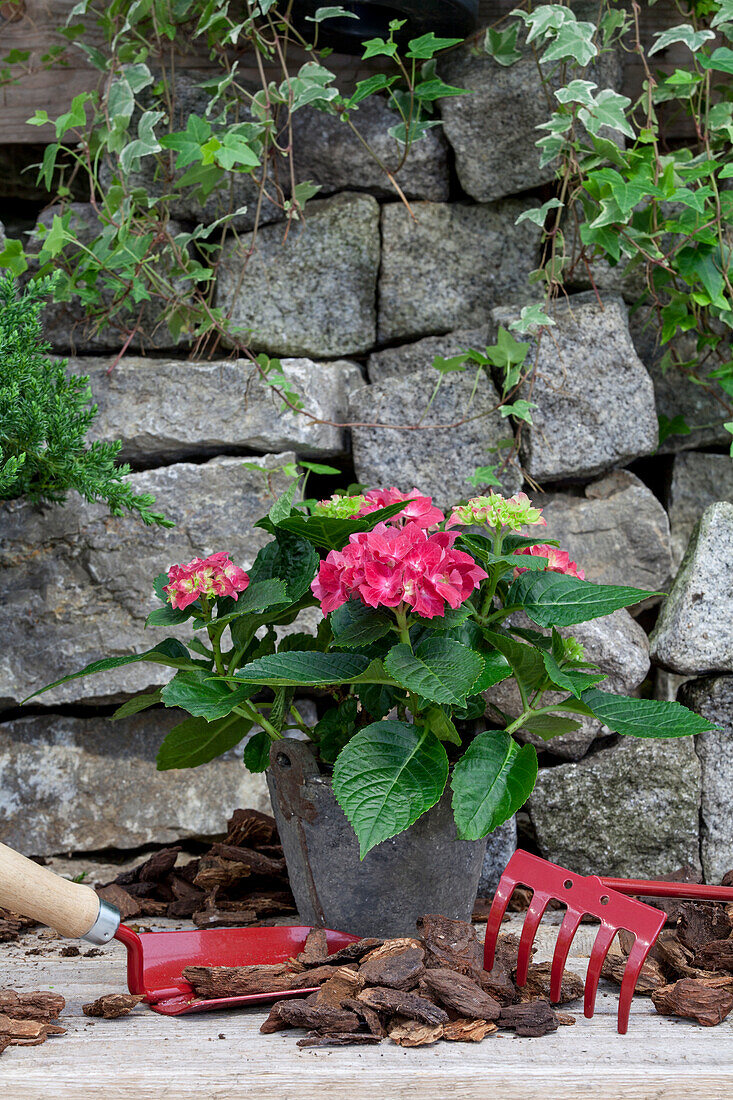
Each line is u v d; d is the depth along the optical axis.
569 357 1.93
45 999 1.15
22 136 2.12
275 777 1.42
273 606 1.47
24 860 1.09
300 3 1.87
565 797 1.84
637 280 2.04
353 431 1.96
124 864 1.89
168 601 1.45
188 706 1.33
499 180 2.00
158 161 1.97
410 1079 0.98
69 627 1.89
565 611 1.40
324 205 2.03
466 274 2.04
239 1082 0.98
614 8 2.04
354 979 1.14
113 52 1.93
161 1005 1.19
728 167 1.78
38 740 1.91
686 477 2.07
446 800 1.37
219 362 1.96
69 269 2.01
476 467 1.94
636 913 1.15
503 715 1.62
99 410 1.93
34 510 1.91
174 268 1.96
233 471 1.91
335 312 2.03
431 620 1.32
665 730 1.35
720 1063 1.04
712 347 2.04
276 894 1.66
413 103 1.97
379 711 1.43
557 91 1.78
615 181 1.81
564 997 1.21
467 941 1.20
